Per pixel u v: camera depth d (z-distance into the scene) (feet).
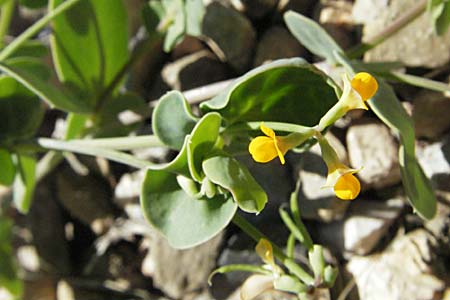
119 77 0.80
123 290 0.87
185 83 0.83
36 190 0.92
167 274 0.81
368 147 0.72
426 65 0.73
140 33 0.86
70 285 0.90
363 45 0.72
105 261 0.88
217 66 0.83
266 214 0.76
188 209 0.60
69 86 0.78
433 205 0.63
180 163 0.58
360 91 0.53
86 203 0.90
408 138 0.59
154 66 0.86
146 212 0.60
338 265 0.73
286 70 0.58
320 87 0.60
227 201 0.59
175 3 0.79
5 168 0.76
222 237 0.78
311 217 0.74
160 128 0.60
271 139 0.53
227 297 0.77
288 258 0.61
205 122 0.56
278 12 0.80
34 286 0.91
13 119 0.75
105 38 0.78
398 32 0.74
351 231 0.72
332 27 0.77
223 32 0.80
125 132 0.83
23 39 0.75
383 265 0.71
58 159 0.85
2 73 0.78
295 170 0.75
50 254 0.92
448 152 0.70
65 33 0.76
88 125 0.83
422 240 0.70
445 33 0.72
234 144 0.62
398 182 0.72
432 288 0.68
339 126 0.74
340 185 0.54
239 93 0.59
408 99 0.73
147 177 0.60
